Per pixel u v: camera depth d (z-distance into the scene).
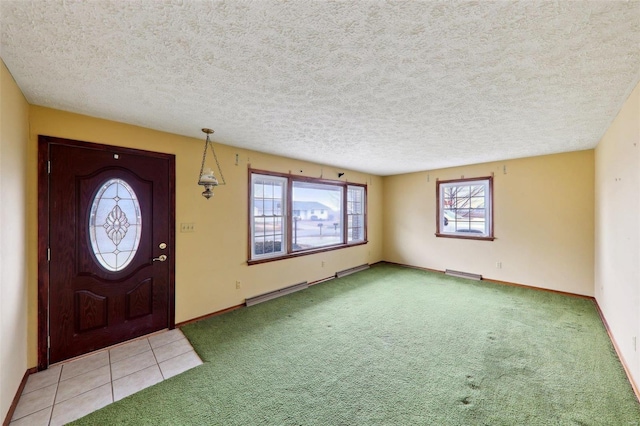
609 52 1.54
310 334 2.91
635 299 2.05
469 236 5.18
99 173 2.61
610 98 2.19
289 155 4.29
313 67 1.72
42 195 2.30
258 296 3.93
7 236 1.76
